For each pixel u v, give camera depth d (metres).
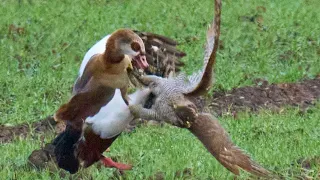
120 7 23.55
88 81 10.09
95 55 10.17
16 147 12.73
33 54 19.05
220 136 8.92
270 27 21.00
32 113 15.05
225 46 19.19
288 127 13.61
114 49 9.91
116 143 12.78
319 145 12.55
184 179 11.03
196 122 8.96
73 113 10.15
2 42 19.77
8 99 15.87
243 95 15.72
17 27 20.86
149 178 11.05
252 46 19.36
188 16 22.41
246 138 13.03
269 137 13.04
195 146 12.51
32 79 16.81
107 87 9.96
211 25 8.67
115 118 9.98
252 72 17.52
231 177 10.97
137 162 11.70
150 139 12.94
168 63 10.56
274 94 15.84
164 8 23.20
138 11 22.98
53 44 19.64
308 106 15.36
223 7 23.19
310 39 20.05
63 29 20.98
